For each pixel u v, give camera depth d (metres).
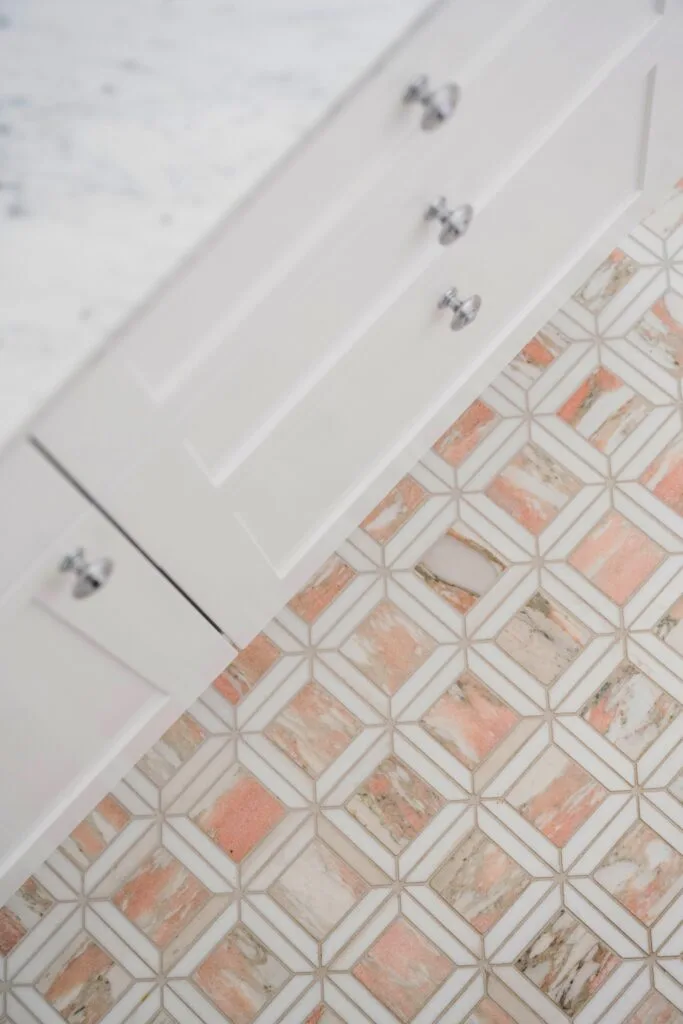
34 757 1.07
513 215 1.09
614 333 1.57
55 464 0.80
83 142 0.80
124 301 0.75
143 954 1.49
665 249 1.58
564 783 1.49
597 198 1.22
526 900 1.47
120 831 1.52
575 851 1.48
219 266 0.80
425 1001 1.46
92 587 0.89
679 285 1.57
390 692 1.52
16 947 1.50
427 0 0.77
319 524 1.22
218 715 1.53
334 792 1.51
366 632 1.54
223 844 1.51
